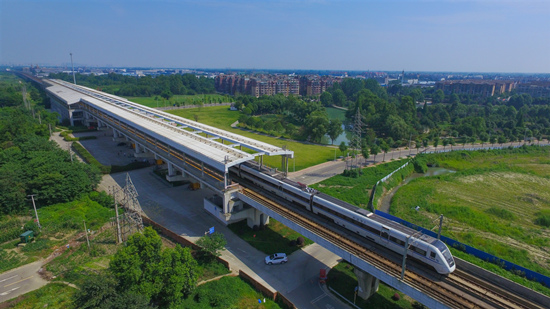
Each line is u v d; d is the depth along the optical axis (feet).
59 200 202.08
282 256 152.35
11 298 123.44
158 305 116.78
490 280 116.67
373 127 462.19
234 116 578.66
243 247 164.04
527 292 108.58
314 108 539.70
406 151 371.56
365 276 125.08
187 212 198.18
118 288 110.11
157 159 273.13
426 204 226.79
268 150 190.29
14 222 174.81
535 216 211.82
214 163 169.78
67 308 116.16
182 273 117.29
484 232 188.75
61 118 489.26
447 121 546.67
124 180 245.86
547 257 163.84
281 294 130.11
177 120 297.53
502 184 272.92
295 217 150.82
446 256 114.52
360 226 138.10
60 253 154.61
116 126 334.24
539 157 367.04
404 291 107.65
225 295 125.80
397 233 124.26
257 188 188.65
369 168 296.51
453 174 298.15
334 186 250.78
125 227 173.17
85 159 288.71
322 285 138.31
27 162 219.41
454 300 101.60
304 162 312.91
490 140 403.75
